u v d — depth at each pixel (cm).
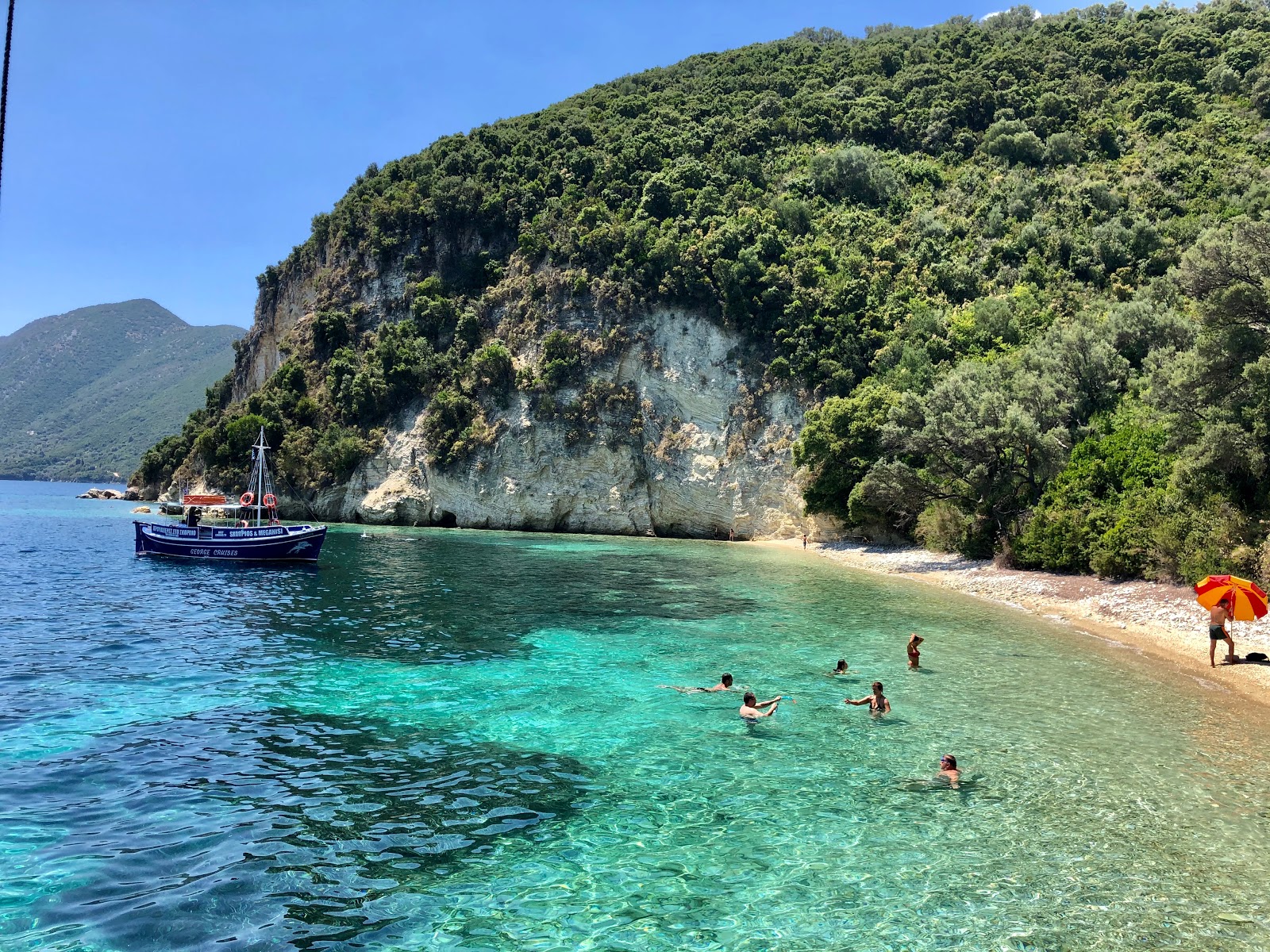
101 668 2006
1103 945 862
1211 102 8606
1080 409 4478
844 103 9638
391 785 1295
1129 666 2172
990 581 3750
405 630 2541
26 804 1189
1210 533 2842
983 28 13125
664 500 7025
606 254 7669
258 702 1738
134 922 877
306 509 8031
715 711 1730
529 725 1612
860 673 2081
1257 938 879
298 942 845
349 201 9512
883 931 886
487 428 7394
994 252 7244
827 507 5859
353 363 8300
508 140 9256
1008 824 1173
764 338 7062
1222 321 2900
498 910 923
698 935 875
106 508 9462
